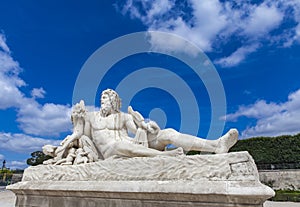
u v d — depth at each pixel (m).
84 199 3.92
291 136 20.31
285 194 13.81
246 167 3.08
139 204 3.44
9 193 11.78
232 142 3.90
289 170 19.36
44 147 4.94
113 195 3.62
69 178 4.27
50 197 4.29
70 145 4.91
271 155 20.50
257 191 2.79
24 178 4.73
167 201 3.27
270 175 20.02
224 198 2.94
